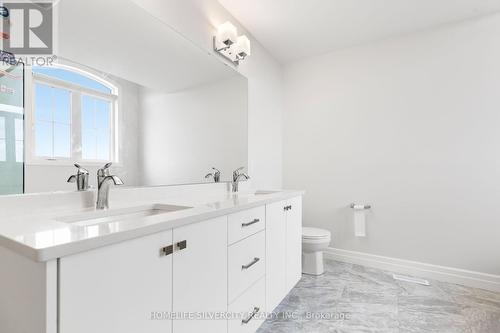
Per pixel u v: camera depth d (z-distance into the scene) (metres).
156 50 1.60
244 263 1.39
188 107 1.83
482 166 2.24
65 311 0.64
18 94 1.00
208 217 1.10
